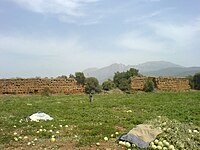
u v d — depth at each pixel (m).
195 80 79.19
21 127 25.64
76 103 45.97
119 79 75.75
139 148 17.19
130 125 25.62
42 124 26.52
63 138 20.83
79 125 25.77
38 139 20.95
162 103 43.66
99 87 71.88
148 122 19.70
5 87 68.12
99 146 17.89
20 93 68.75
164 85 76.69
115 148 17.39
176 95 56.81
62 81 71.50
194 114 32.19
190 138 18.59
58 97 60.28
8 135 22.25
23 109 38.44
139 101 47.28
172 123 19.92
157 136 17.80
